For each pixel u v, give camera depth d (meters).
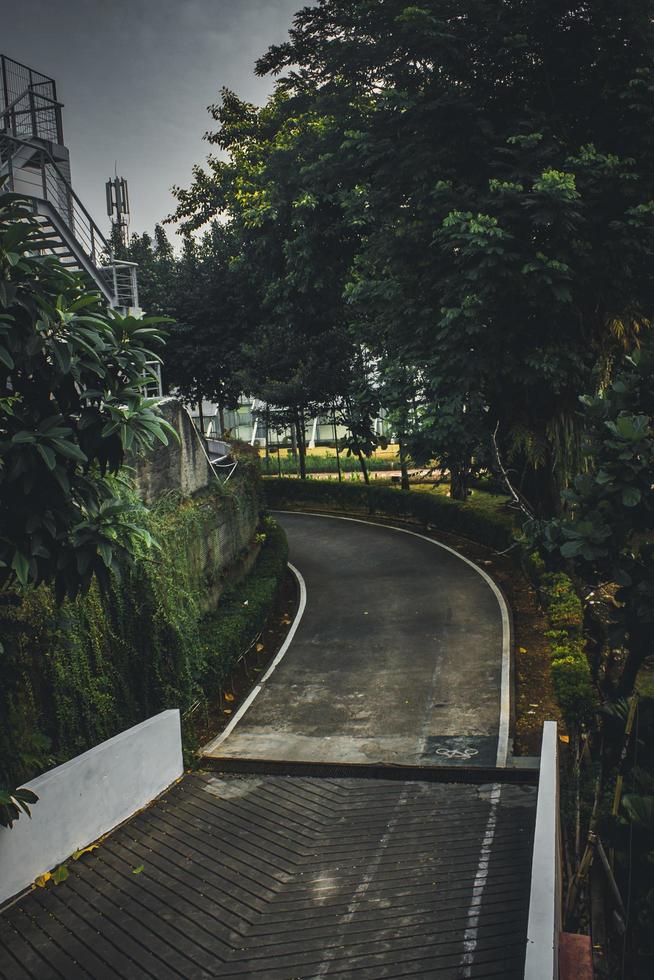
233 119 32.09
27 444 5.50
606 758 9.84
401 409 19.86
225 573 15.62
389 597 17.38
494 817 7.88
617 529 8.58
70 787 7.43
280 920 6.11
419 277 15.70
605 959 6.94
